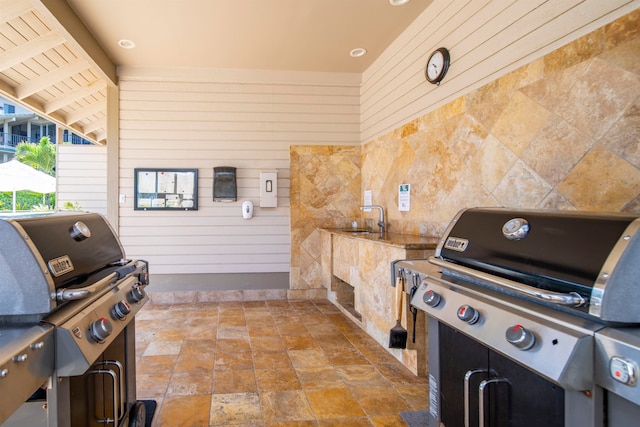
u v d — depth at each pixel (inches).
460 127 112.1
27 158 524.4
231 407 90.7
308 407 91.0
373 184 181.8
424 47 133.6
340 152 198.7
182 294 190.7
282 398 95.1
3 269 44.0
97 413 58.7
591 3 71.0
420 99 136.2
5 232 45.1
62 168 337.7
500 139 95.5
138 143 187.8
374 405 92.0
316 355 122.5
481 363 54.9
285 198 198.5
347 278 159.9
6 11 124.5
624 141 64.7
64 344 44.3
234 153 194.4
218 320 160.2
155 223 189.6
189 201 191.0
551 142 80.2
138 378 105.7
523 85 88.0
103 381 61.2
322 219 197.8
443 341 66.2
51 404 44.3
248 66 188.4
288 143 197.9
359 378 106.3
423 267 74.4
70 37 132.2
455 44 115.0
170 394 96.9
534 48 85.0
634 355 31.8
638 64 62.5
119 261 73.9
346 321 158.7
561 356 36.6
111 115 185.0
